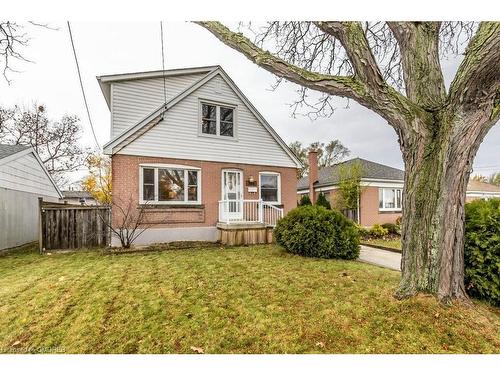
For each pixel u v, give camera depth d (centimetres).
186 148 1034
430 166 342
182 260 678
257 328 315
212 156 1085
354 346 276
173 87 1112
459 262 350
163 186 991
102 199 1914
